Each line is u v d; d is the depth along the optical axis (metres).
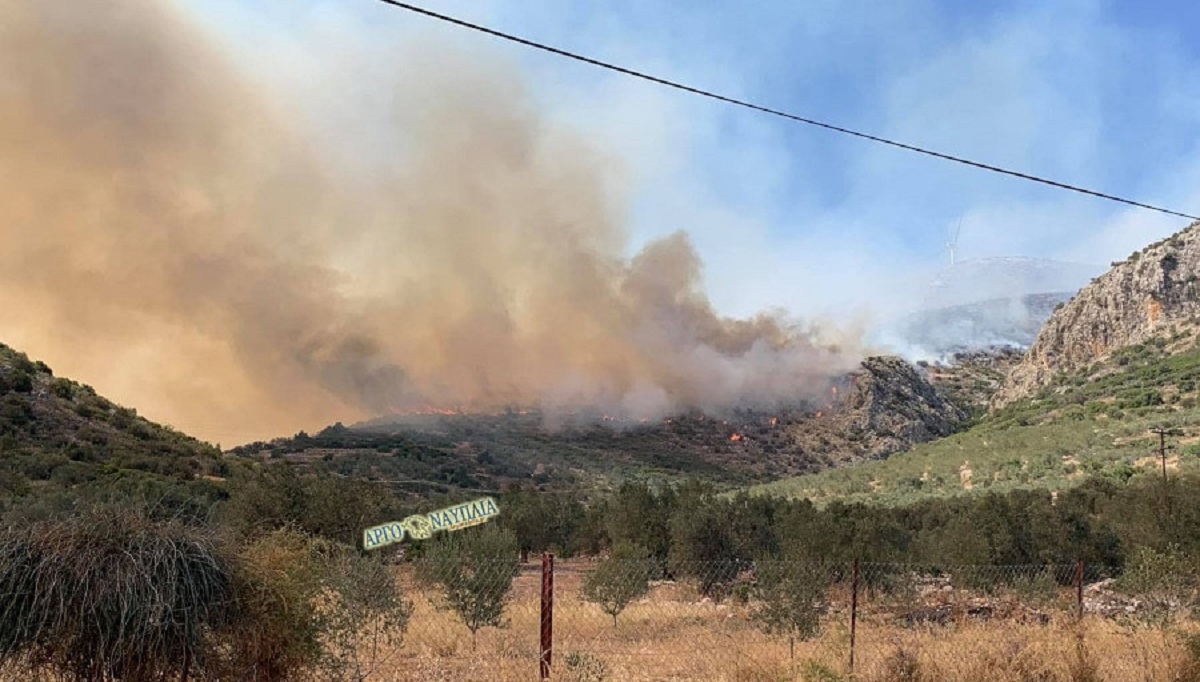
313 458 120.38
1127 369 153.00
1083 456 81.25
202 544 6.11
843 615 19.14
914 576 23.62
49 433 65.06
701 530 32.34
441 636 14.91
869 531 33.28
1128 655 11.12
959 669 9.77
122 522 5.99
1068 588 24.27
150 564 5.79
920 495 80.31
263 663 6.28
